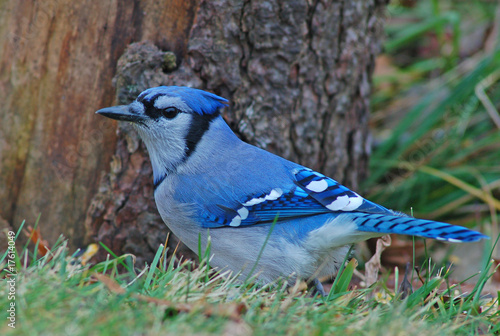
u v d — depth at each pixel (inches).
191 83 287.1
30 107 292.8
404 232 216.1
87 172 293.1
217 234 247.9
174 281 213.3
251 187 247.6
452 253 348.2
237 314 182.4
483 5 510.3
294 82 300.5
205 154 256.7
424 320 206.1
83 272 212.1
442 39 472.1
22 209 300.7
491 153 415.5
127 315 172.2
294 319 189.9
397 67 516.7
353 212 235.5
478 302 227.1
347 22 307.3
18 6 287.6
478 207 380.8
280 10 287.4
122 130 283.7
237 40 287.6
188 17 283.1
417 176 394.0
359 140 335.9
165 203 256.2
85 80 286.4
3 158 297.9
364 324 188.2
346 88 319.0
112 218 293.0
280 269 242.2
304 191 243.4
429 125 402.3
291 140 307.4
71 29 283.9
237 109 295.0
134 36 282.5
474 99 414.6
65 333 157.6
